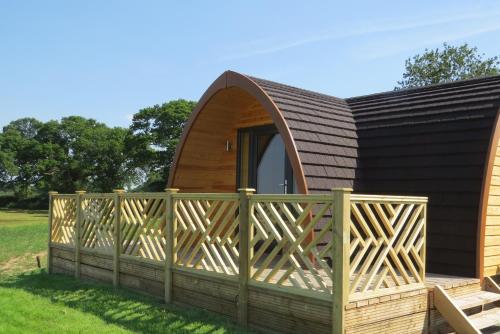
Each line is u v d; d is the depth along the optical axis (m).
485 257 6.76
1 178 54.84
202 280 6.25
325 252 4.76
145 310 6.38
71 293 7.68
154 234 7.18
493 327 6.35
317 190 7.00
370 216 4.97
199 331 5.41
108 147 52.31
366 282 4.89
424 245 5.66
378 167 7.99
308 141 7.41
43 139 58.72
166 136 42.50
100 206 8.54
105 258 8.34
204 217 6.36
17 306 6.75
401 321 5.19
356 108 9.46
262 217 5.49
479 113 7.22
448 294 5.89
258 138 9.67
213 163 10.32
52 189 53.72
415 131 7.88
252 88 7.95
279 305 5.21
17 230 23.05
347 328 4.58
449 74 34.81
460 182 6.95
